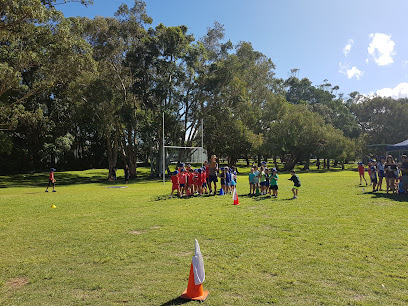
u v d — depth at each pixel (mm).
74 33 24125
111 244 6918
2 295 4441
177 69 37844
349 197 13547
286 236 7086
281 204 12023
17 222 9680
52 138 47469
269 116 48375
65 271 5344
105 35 35156
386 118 60844
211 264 5453
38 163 51156
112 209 12008
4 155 47688
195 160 38688
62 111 46906
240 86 40062
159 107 37719
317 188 17922
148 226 8664
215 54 42562
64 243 7102
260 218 9289
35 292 4520
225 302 4023
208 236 7332
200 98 40281
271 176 14422
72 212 11461
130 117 36031
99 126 36438
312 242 6555
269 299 4047
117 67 37656
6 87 17391
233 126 41312
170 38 35562
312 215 9508
